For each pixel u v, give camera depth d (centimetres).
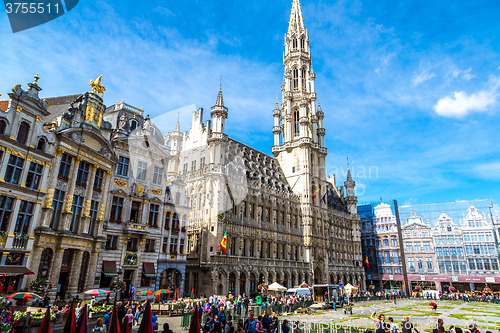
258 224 6544
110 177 4241
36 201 3309
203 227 5431
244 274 5912
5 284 3014
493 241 9100
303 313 4262
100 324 2150
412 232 10100
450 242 9569
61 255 3472
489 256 9050
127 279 4228
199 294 5225
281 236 7044
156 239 4606
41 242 3306
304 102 8619
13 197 3105
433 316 4088
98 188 4059
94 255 3866
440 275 9412
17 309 2823
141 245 4400
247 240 6191
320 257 7794
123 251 4203
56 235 3456
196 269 5422
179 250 4916
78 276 3650
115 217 4231
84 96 3962
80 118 3866
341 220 9544
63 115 3712
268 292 6156
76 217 3766
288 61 9650
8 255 3016
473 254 9231
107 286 4016
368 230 10756
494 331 3005
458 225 9588
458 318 3912
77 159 3759
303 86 9406
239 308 3641
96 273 3891
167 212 4862
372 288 8888
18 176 3181
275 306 4109
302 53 9562
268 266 6419
